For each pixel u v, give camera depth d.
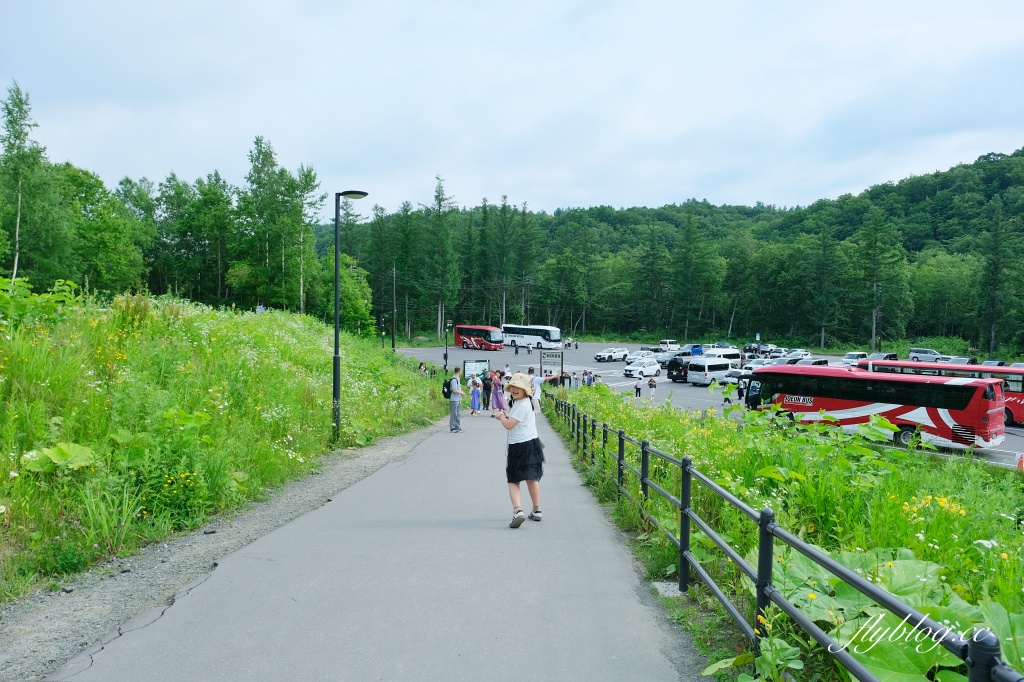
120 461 6.93
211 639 3.88
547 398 30.69
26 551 5.41
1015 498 6.88
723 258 128.12
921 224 144.38
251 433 10.08
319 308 72.75
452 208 97.50
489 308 109.94
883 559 3.71
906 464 7.75
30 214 44.09
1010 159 150.88
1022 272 78.94
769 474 5.81
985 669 1.60
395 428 18.62
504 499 8.52
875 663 2.67
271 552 5.81
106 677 3.42
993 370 28.19
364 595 4.62
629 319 128.38
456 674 3.37
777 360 59.53
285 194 60.38
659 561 5.16
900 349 93.00
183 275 75.06
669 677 3.33
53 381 8.44
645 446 6.53
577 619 4.15
